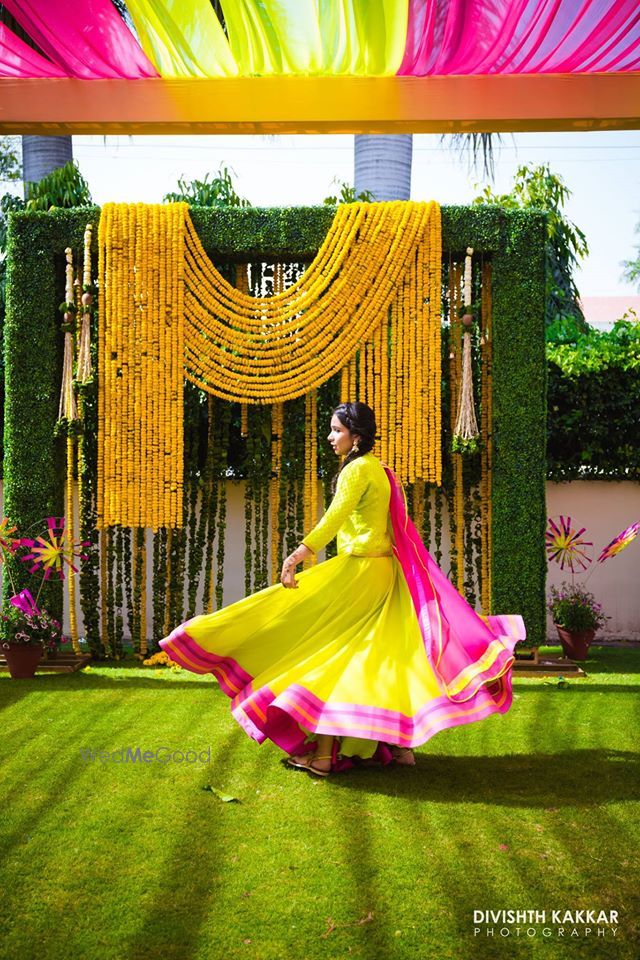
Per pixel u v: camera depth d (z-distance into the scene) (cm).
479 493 641
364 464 387
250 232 591
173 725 444
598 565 723
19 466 605
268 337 589
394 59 490
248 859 290
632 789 356
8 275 612
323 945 238
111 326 589
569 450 719
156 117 515
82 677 560
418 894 267
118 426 591
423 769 381
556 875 280
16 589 598
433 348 583
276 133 527
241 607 389
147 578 716
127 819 322
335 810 332
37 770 376
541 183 1055
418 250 586
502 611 591
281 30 468
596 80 504
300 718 351
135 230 589
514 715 471
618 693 524
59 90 516
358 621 383
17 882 273
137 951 235
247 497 623
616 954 237
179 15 458
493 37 467
